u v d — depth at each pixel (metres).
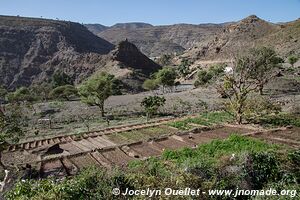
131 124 46.12
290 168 16.11
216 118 41.47
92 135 39.69
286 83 69.12
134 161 23.95
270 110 38.16
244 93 37.94
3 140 26.17
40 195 13.09
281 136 29.00
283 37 172.62
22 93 106.12
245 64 40.84
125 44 190.12
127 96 92.75
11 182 17.14
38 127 56.41
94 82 62.19
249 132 32.03
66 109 74.12
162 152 26.95
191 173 14.97
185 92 83.75
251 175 15.59
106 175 14.70
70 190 13.46
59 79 140.75
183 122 41.44
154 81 103.19
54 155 31.47
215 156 21.88
